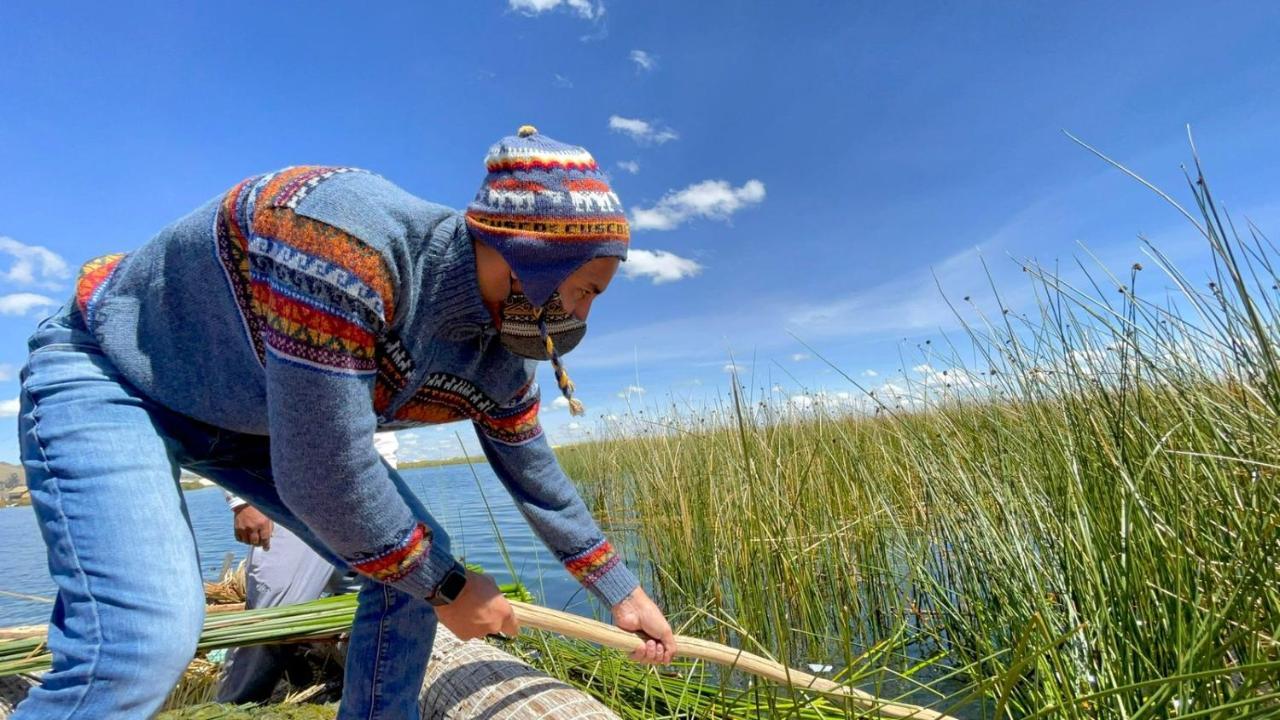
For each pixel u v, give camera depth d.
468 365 1.49
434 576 1.36
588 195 1.23
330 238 1.14
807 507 3.81
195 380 1.36
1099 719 1.80
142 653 1.16
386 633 1.67
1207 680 1.57
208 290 1.30
